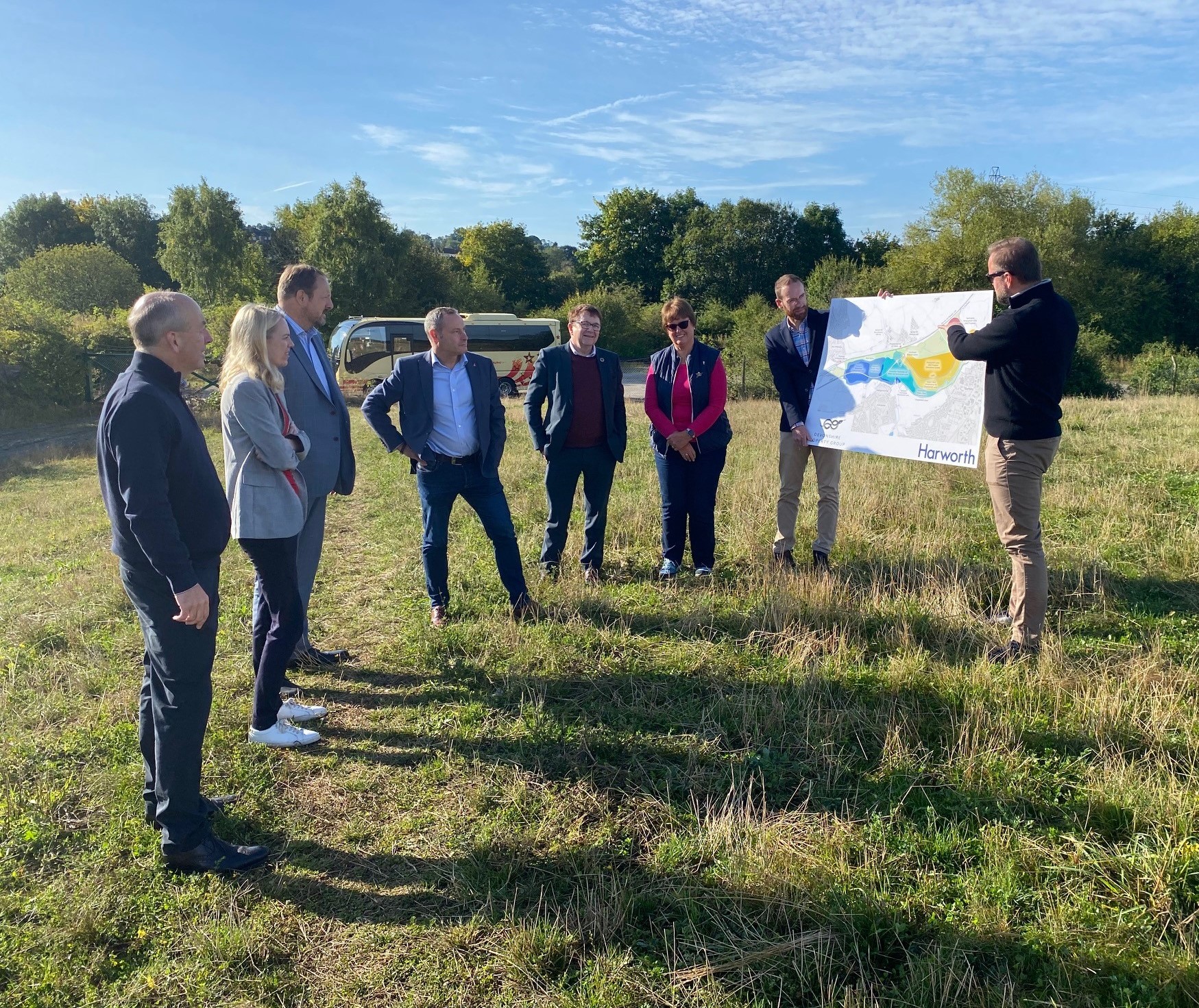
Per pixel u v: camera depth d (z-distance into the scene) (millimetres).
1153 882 2361
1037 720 3281
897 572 5215
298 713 3762
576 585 5270
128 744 3594
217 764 3406
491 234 61156
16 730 3752
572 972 2252
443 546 4844
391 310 42031
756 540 5980
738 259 57312
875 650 4191
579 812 2982
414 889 2639
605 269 62031
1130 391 24734
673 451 5410
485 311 50562
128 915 2557
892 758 3104
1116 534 5621
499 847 2781
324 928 2484
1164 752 2967
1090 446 9070
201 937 2428
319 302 4215
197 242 40281
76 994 2258
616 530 6598
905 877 2500
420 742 3561
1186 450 8164
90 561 7086
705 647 4309
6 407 24062
